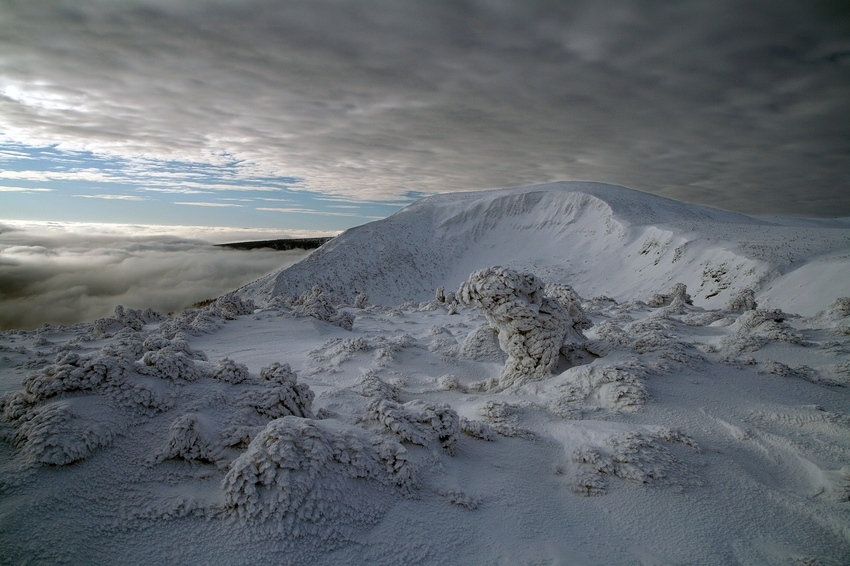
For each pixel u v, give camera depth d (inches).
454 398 252.4
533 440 172.4
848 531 120.1
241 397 158.2
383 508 114.3
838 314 410.3
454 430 154.9
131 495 111.5
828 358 258.8
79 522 102.0
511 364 279.1
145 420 135.6
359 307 883.4
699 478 141.6
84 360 147.3
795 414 182.1
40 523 99.3
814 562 110.6
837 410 194.4
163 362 157.3
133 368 153.3
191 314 547.8
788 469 150.9
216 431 136.8
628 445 152.9
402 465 125.7
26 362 280.5
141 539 99.7
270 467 109.7
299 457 113.6
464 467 146.0
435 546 106.8
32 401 133.4
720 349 279.4
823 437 165.9
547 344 262.7
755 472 149.1
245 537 99.6
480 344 366.0
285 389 162.7
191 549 97.7
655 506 129.6
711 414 187.3
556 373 265.4
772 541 118.0
